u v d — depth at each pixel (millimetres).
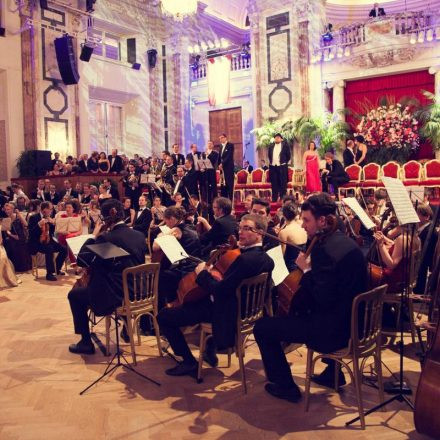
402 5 20547
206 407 3318
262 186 13070
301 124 15594
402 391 3293
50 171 14172
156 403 3393
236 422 3096
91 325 5297
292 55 16594
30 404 3404
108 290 3998
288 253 4832
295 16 16469
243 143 19812
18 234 8812
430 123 13555
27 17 14922
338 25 21391
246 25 23281
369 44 15273
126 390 3623
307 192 11828
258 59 17391
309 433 2938
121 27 18484
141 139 19500
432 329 2697
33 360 4285
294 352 4383
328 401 3373
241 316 3607
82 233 8461
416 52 14711
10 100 14719
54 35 15719
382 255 4070
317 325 3121
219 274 3574
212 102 19094
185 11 12664
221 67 18938
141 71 19406
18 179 14195
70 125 16266
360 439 2855
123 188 12797
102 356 4367
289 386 3396
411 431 2939
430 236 3482
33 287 7398
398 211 3029
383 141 14086
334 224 3111
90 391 3609
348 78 15828
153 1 19609
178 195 9219
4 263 7414
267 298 4070
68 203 8250
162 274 4809
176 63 19703
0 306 6234
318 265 3082
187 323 3750
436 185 11336
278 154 11984
